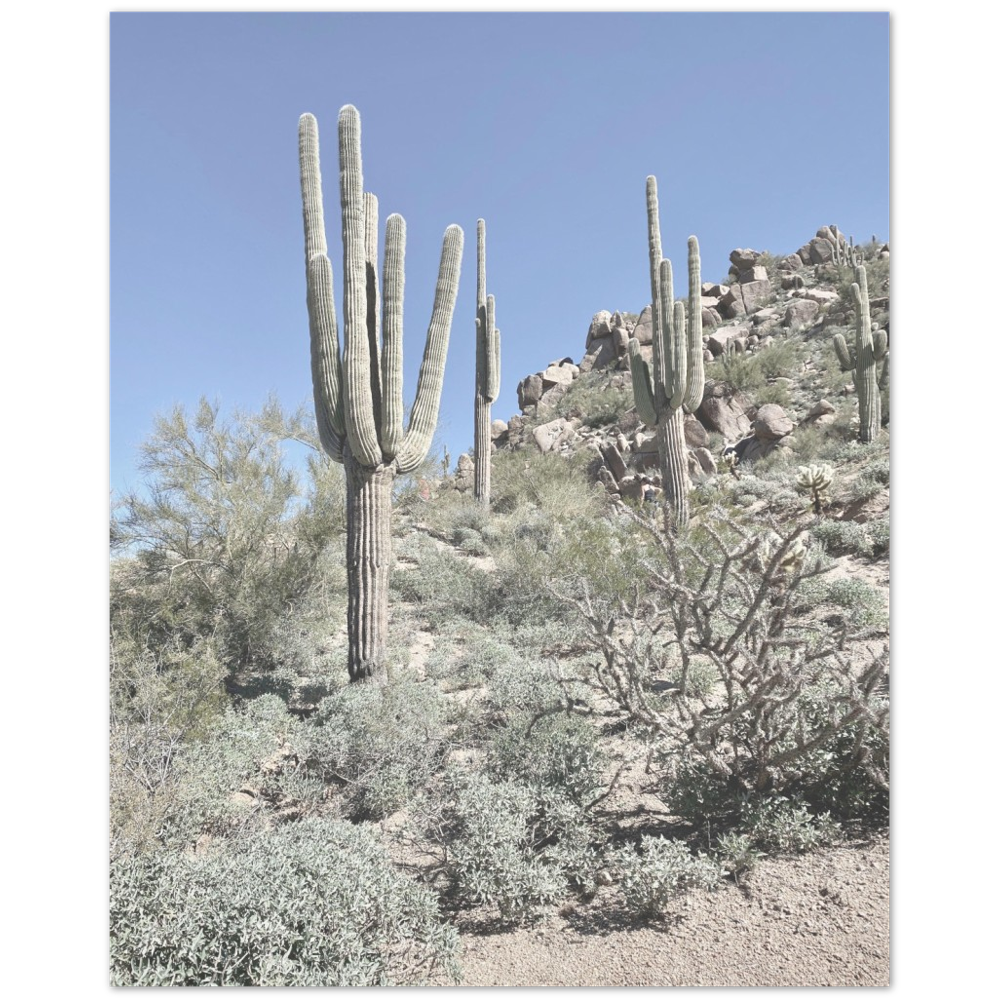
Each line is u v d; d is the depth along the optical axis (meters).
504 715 5.46
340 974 2.59
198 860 3.34
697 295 11.71
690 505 11.48
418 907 3.06
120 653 5.49
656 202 12.27
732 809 3.78
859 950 2.65
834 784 3.72
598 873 3.48
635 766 4.57
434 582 10.40
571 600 4.23
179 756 4.52
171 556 8.20
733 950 2.76
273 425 10.00
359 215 6.90
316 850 3.26
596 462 20.30
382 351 7.01
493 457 19.50
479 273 17.19
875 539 8.65
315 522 8.77
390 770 4.62
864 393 16.67
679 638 3.79
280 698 6.51
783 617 3.62
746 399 21.89
